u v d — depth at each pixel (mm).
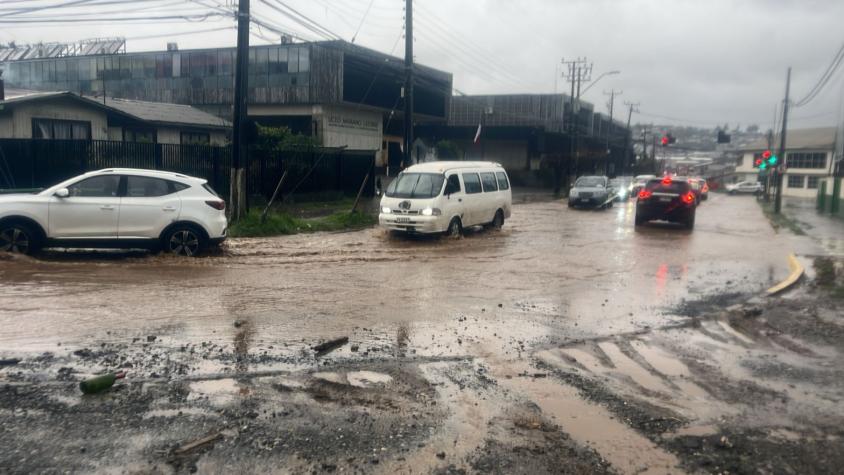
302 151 24656
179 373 5574
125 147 19188
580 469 4062
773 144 75250
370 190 29391
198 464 3959
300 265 11648
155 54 44656
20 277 9438
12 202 10680
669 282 11094
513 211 28844
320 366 5918
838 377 5988
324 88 40156
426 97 49062
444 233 16172
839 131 31906
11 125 22484
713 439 4547
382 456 4160
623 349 6828
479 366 6098
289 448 4223
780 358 6609
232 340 6633
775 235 19656
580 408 5094
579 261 13312
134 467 3896
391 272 11250
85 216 10992
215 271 10617
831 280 11281
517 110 67062
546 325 7781
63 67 47188
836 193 30641
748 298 9727
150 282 9484
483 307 8672
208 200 11938
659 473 4031
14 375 5387
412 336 7062
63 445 4148
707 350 6867
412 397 5227
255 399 5047
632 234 19156
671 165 130250
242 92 16141
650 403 5242
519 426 4711
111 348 6203
